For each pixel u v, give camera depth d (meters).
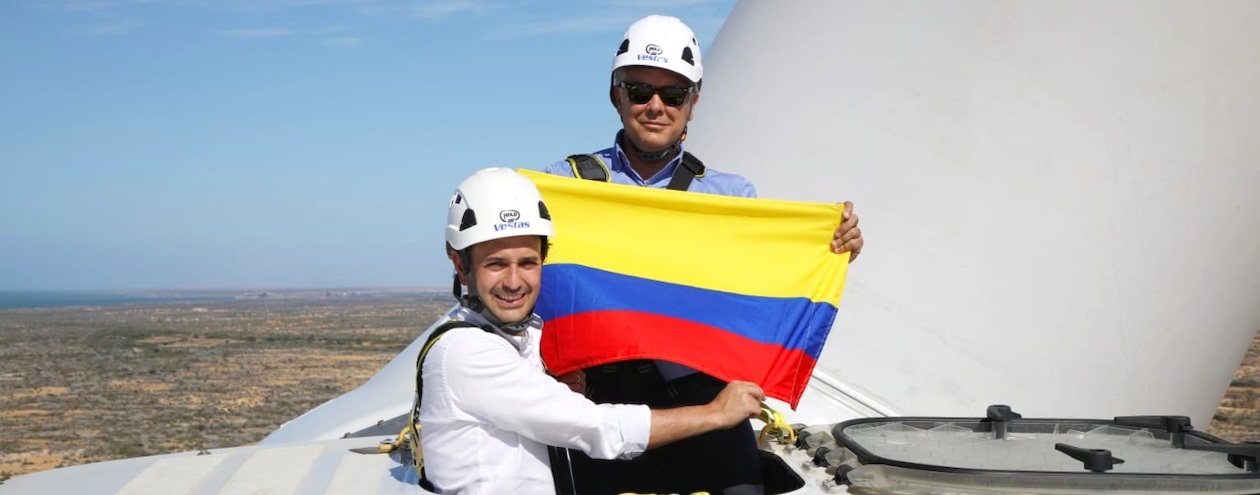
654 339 4.29
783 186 5.48
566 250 4.40
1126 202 5.30
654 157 4.50
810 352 4.40
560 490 3.85
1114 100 5.28
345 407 5.27
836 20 5.68
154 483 3.56
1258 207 5.63
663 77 4.33
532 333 3.62
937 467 3.43
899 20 5.48
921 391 5.09
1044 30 5.29
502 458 3.41
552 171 4.60
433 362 3.38
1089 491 3.33
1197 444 3.89
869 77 5.45
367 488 3.49
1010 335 5.16
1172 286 5.45
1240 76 5.43
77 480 3.65
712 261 4.41
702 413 3.59
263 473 3.68
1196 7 5.36
